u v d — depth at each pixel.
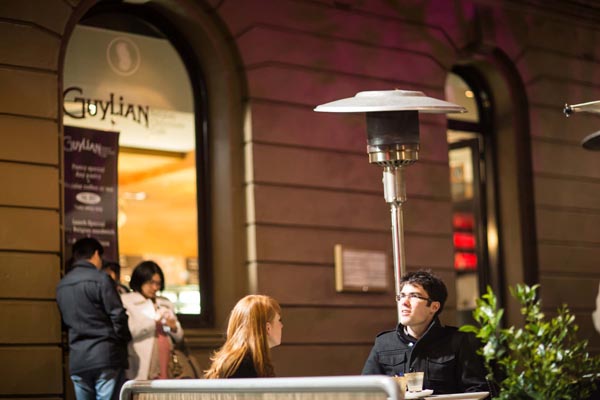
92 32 12.59
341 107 8.27
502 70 16.23
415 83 14.89
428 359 7.46
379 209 14.11
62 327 11.19
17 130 11.23
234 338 6.64
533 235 16.06
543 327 5.50
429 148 14.88
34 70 11.44
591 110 8.65
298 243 13.26
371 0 14.52
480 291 16.16
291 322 13.04
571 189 16.61
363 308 13.79
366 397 4.12
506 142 16.30
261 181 13.05
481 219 16.33
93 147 12.35
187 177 13.12
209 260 13.14
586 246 16.66
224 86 13.16
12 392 10.80
